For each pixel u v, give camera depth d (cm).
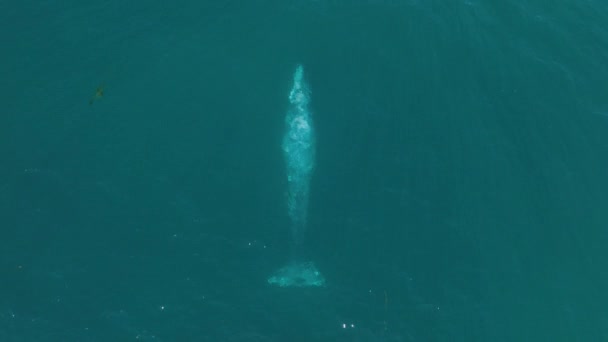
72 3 7750
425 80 7331
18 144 6644
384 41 7631
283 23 7731
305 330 5719
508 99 7225
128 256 6078
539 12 8038
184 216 6316
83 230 6197
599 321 5912
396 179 6625
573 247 6316
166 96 7069
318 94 7156
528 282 6106
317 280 5997
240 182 6538
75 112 6888
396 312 5866
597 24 7969
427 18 7862
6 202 6284
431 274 6100
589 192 6625
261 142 6794
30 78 7094
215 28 7644
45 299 5809
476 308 5941
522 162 6788
